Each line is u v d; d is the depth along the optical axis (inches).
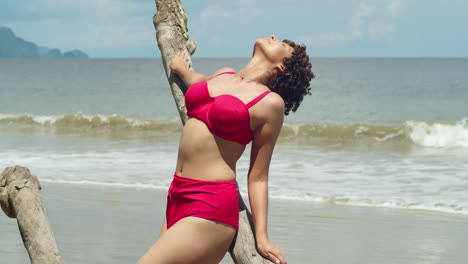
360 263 285.7
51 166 530.9
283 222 359.9
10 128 863.7
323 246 313.1
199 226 128.9
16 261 272.8
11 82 2049.7
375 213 383.9
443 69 3486.7
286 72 139.5
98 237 315.9
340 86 1839.3
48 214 366.9
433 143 713.6
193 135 132.9
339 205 403.2
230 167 132.8
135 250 293.4
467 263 286.8
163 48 164.4
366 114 1093.8
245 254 132.9
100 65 4333.2
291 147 671.8
